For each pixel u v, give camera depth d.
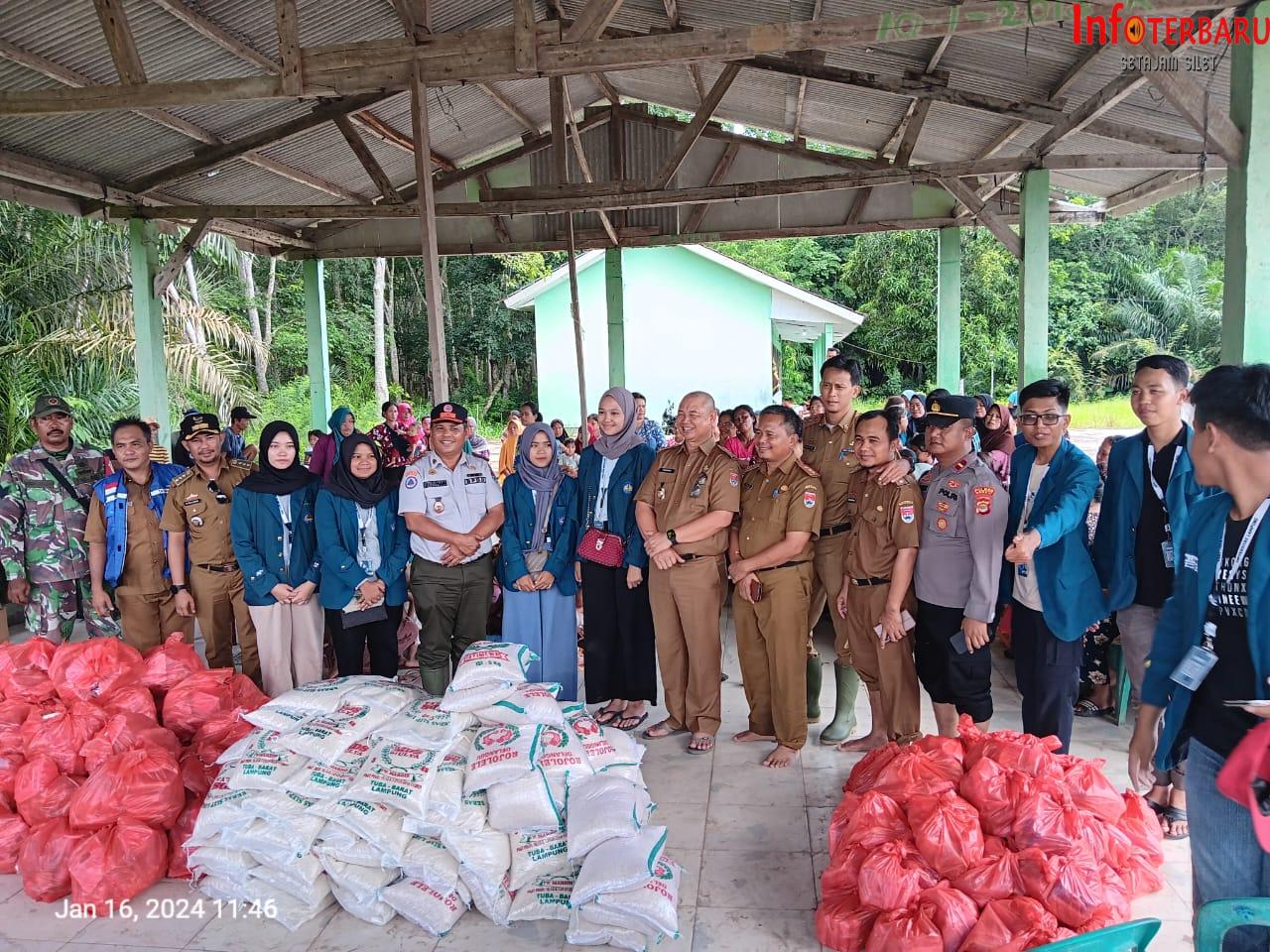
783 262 25.59
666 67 8.02
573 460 6.50
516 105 8.84
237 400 13.13
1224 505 1.54
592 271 16.92
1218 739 1.52
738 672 4.53
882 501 3.03
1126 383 20.92
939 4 5.29
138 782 2.58
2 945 2.31
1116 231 22.97
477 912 2.42
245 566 3.47
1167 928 2.17
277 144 7.53
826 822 2.84
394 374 24.64
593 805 2.44
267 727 2.71
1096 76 5.65
